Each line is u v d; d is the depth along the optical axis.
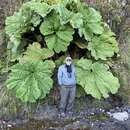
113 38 11.77
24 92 10.52
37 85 10.57
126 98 11.19
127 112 10.85
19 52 11.51
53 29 11.23
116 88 10.91
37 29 11.59
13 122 10.38
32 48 11.23
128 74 11.55
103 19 12.41
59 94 10.97
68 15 11.15
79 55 11.66
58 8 11.13
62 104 10.70
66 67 10.57
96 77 10.98
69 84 10.49
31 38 11.75
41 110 10.69
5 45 11.98
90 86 10.85
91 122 10.38
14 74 10.73
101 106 10.99
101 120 10.48
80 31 11.05
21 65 10.84
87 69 11.07
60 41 11.12
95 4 12.54
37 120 10.43
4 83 11.05
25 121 10.41
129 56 11.86
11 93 10.77
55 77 11.19
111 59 11.71
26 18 11.48
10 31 11.51
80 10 11.74
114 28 12.36
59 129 10.05
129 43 12.12
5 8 12.62
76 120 10.45
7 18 11.77
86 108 10.91
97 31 11.50
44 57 11.12
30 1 12.23
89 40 11.34
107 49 11.54
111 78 11.00
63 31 11.17
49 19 11.28
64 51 11.21
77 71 11.01
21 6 12.23
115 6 12.55
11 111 10.55
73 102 10.84
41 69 10.78
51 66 10.93
